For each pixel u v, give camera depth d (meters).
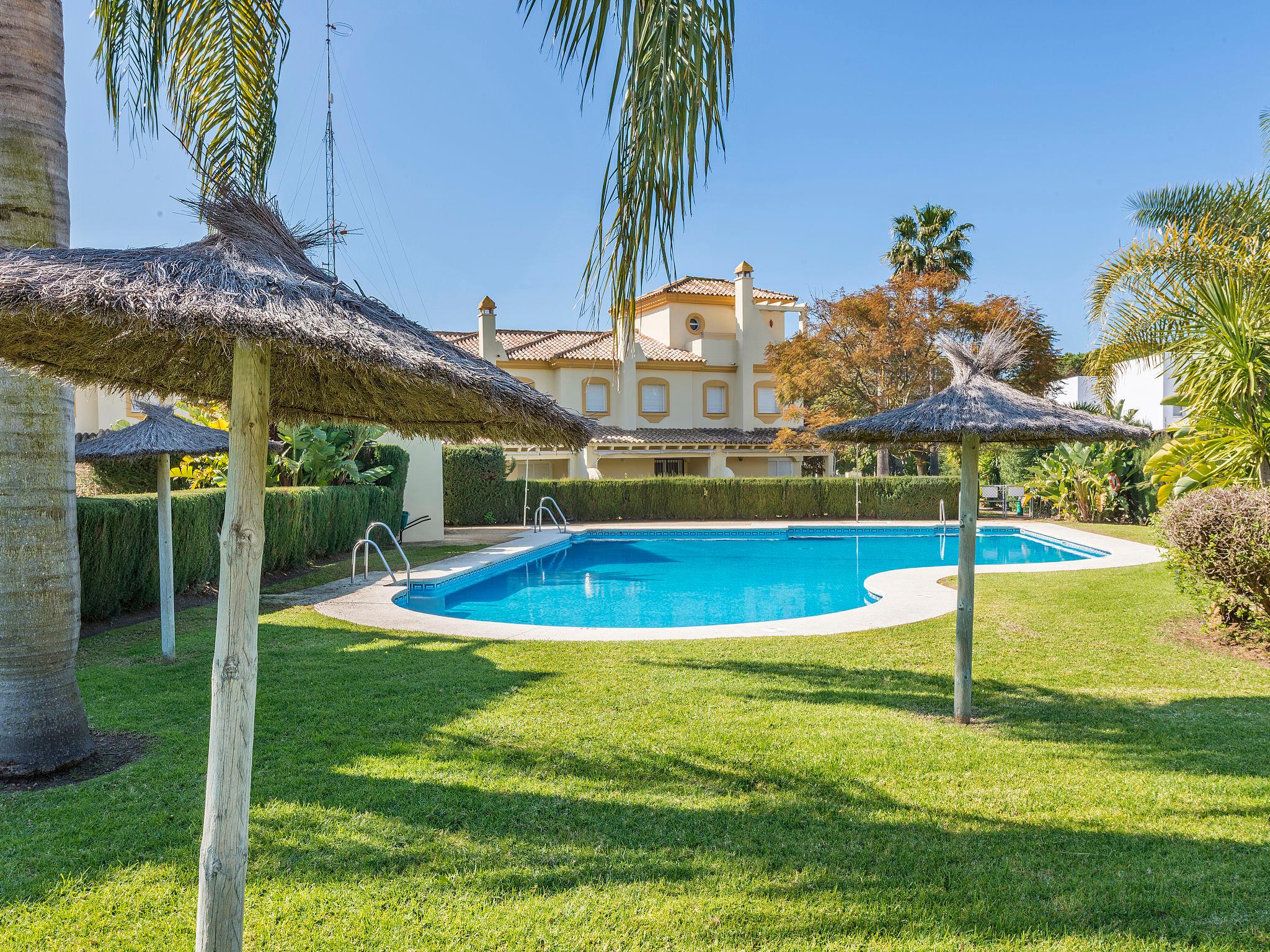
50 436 4.68
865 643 8.20
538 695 6.17
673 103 3.26
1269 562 7.21
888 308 30.56
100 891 3.28
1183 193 11.68
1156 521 8.70
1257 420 8.42
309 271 2.66
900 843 3.75
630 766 4.69
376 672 6.84
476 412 2.85
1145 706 5.96
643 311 40.19
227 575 2.28
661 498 27.98
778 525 25.33
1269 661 7.29
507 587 16.00
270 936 2.97
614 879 3.42
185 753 4.86
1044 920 3.10
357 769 4.61
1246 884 3.33
